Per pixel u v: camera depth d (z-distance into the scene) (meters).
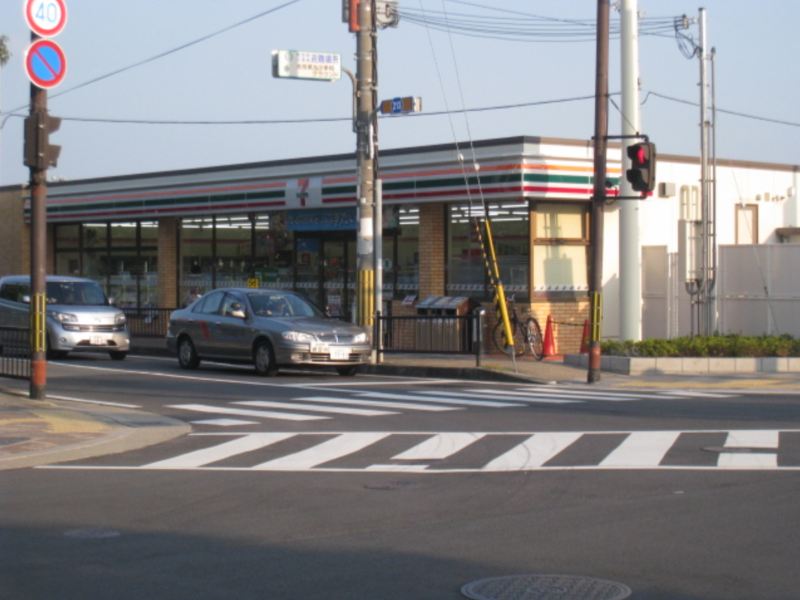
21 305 27.47
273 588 6.98
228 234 34.16
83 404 17.16
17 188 40.84
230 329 22.91
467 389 19.75
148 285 36.88
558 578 7.16
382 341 25.34
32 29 16.19
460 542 8.20
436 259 27.98
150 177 35.19
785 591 6.82
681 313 26.58
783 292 24.95
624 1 23.12
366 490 10.35
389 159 28.28
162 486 10.67
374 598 6.74
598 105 20.23
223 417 15.96
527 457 12.10
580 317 27.11
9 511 9.46
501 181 25.80
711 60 25.11
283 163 31.38
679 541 8.14
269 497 10.05
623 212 23.72
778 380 20.70
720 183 30.27
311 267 31.86
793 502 9.50
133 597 6.81
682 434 13.60
